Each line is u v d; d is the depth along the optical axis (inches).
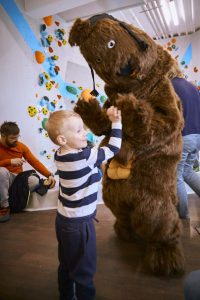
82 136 46.5
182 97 71.0
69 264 46.8
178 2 137.9
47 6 117.6
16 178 99.4
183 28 188.9
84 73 167.6
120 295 51.5
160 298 50.3
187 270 58.3
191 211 91.8
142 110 50.0
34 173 104.7
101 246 69.9
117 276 57.2
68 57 157.4
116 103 53.7
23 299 51.6
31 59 128.6
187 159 80.1
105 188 63.2
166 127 52.0
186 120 72.9
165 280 55.3
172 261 56.2
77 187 45.3
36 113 132.9
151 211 54.7
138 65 53.5
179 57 208.1
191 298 27.2
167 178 55.7
